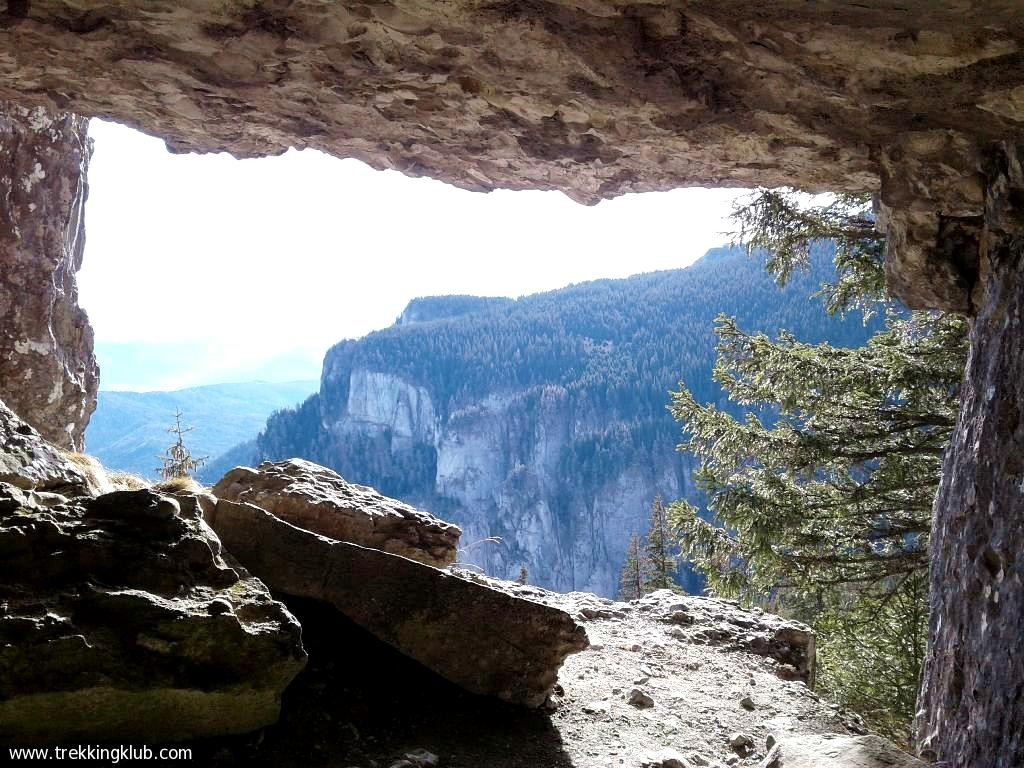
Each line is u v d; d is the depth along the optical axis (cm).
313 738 374
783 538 1211
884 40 351
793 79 398
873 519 1225
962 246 525
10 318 1001
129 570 331
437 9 370
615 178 571
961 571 480
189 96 489
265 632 336
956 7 319
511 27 379
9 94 505
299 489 571
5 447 375
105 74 463
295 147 585
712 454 1290
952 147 453
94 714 301
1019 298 451
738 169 530
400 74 435
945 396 1176
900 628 1166
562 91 430
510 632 451
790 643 698
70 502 352
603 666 575
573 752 418
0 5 398
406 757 373
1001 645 405
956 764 439
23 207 1005
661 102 425
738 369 1319
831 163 496
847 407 1230
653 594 810
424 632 445
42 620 298
